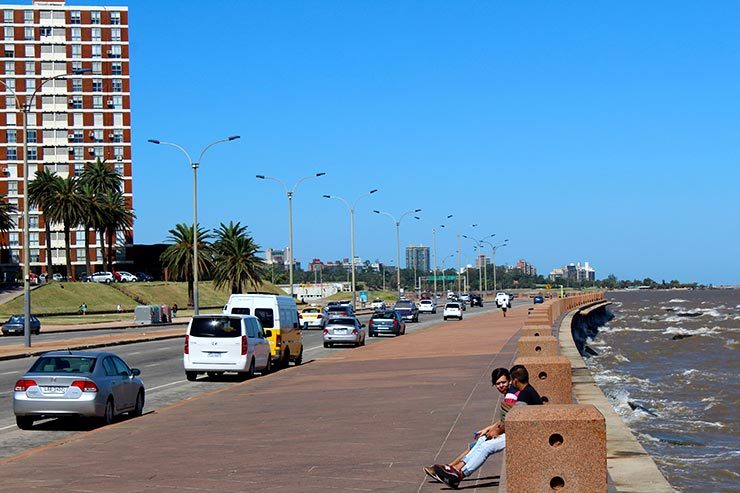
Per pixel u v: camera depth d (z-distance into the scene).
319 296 191.25
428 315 102.62
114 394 18.41
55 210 114.81
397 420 16.59
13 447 15.65
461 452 12.90
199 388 26.31
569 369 14.62
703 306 168.75
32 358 41.12
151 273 146.75
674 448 22.19
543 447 7.27
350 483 10.86
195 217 63.16
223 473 11.80
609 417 14.69
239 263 98.06
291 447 13.82
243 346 28.25
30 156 140.00
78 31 141.62
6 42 139.38
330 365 33.19
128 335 61.44
